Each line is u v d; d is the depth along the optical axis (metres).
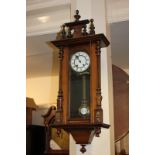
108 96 1.99
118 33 2.73
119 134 3.37
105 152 1.89
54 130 3.49
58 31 2.58
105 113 1.96
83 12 2.14
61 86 1.82
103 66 2.04
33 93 4.51
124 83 3.54
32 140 3.60
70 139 1.98
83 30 1.84
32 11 2.62
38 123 4.35
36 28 2.68
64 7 2.52
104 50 2.06
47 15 2.63
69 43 1.84
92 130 1.72
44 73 4.34
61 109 1.78
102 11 2.12
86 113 1.73
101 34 1.75
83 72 1.81
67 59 1.85
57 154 3.42
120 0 2.29
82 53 1.83
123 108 3.48
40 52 3.37
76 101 1.78
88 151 1.90
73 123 1.73
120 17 2.31
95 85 1.75
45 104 4.40
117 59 3.67
